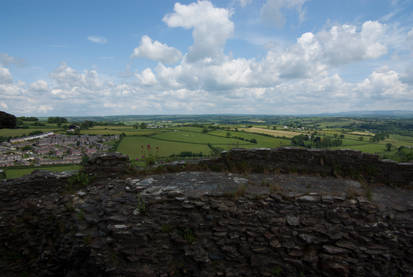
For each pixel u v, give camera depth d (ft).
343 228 17.90
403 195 20.90
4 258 19.84
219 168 25.54
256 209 18.62
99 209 19.65
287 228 18.03
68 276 18.34
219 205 18.51
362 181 22.85
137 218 18.47
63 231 19.47
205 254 17.60
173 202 18.78
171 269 17.63
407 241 17.39
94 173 23.04
